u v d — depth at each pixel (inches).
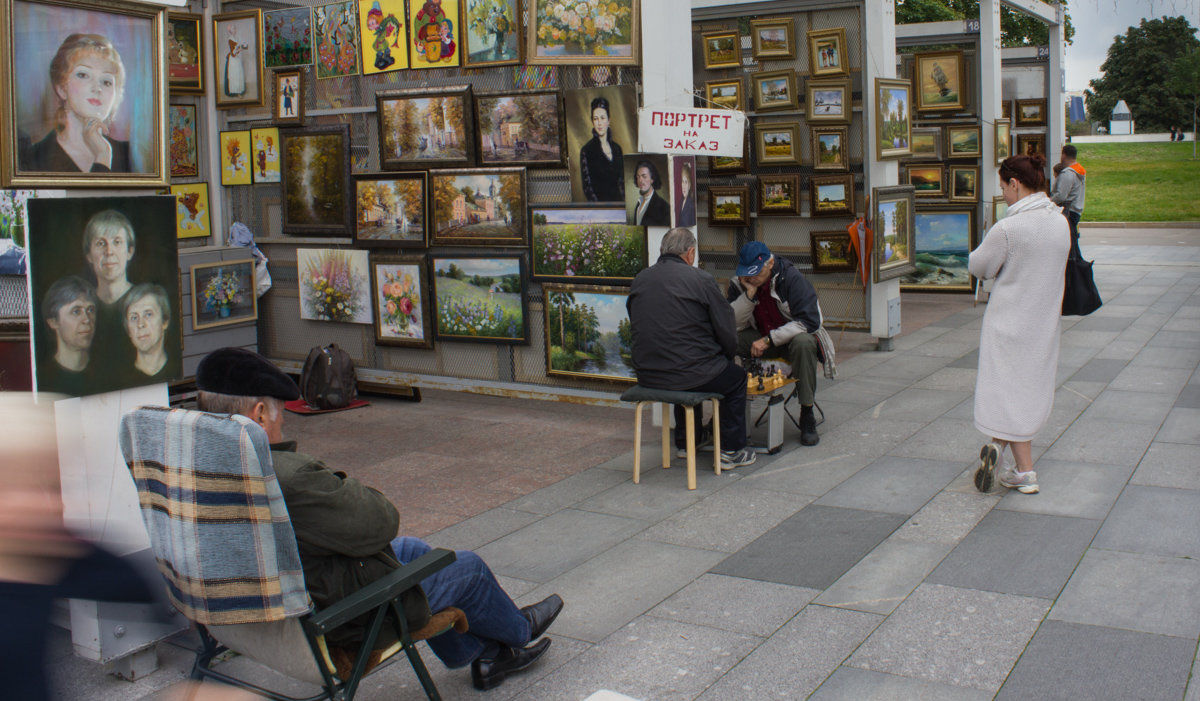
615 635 146.6
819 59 376.8
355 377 324.8
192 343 320.5
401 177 301.1
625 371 273.9
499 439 270.2
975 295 476.4
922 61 486.0
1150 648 132.9
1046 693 123.0
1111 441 231.1
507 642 131.8
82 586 66.6
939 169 497.0
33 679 61.0
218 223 345.4
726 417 226.8
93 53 133.4
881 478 215.6
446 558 112.2
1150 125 2335.1
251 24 325.1
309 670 103.4
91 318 133.7
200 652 115.4
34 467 66.6
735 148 257.0
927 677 128.9
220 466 98.1
